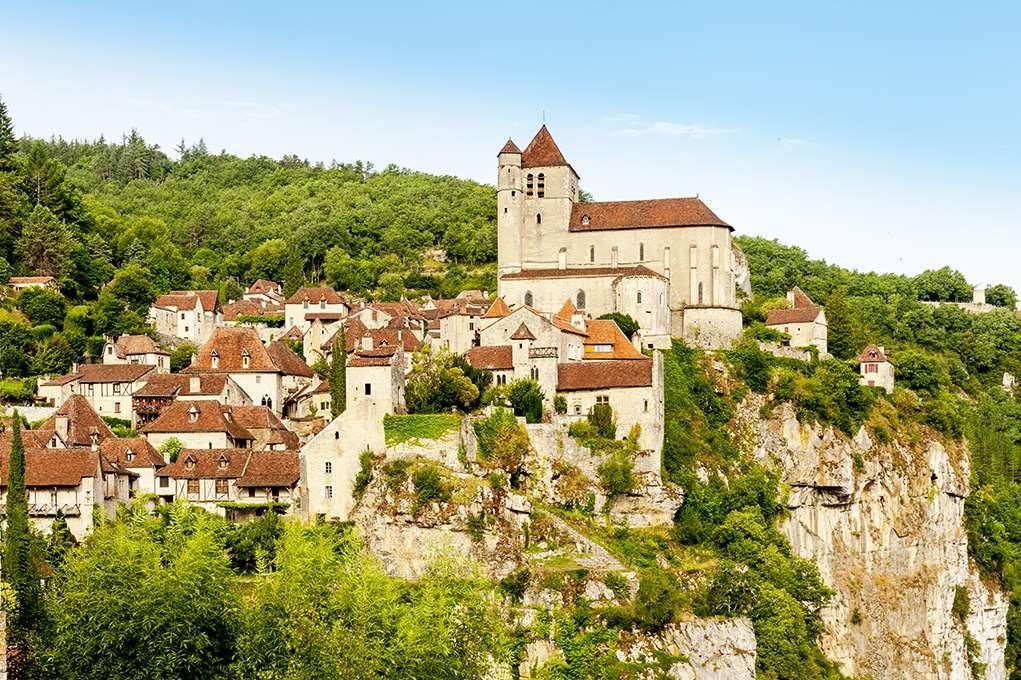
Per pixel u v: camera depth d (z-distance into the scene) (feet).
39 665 273.54
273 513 435.94
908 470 597.93
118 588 281.33
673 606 432.66
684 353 589.32
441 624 310.45
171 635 270.26
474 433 472.44
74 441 475.72
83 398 502.79
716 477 530.27
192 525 361.51
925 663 566.36
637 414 501.15
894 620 569.23
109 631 272.51
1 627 216.13
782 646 451.53
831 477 565.12
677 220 652.89
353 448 455.63
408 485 438.40
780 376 586.04
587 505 483.51
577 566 436.35
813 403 574.97
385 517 436.35
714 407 567.59
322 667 278.67
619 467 490.08
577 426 497.05
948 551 609.01
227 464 469.57
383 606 306.55
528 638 409.90
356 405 457.27
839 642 547.49
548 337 515.91
